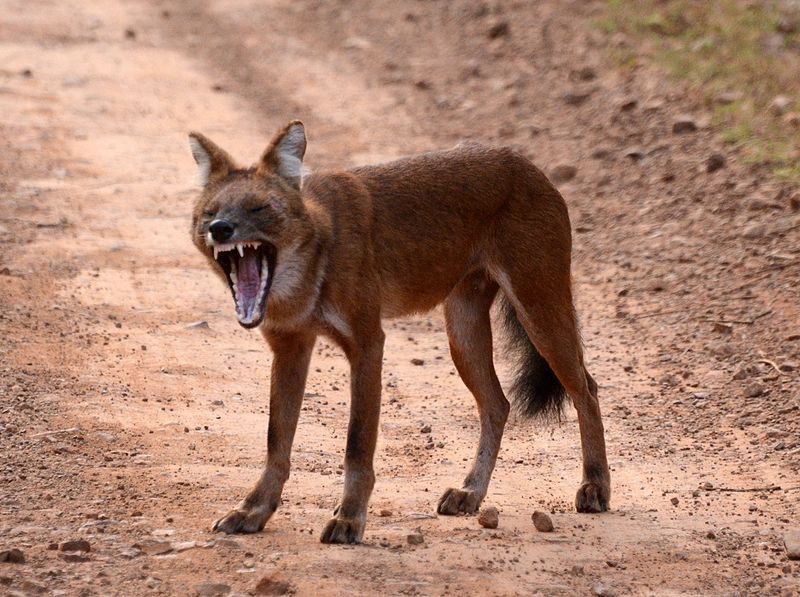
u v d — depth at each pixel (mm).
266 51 27719
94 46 27547
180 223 18047
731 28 25016
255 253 9406
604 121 21391
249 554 8242
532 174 10469
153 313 14664
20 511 9000
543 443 11688
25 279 15328
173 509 9219
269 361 13547
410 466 10867
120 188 19344
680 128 20094
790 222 16188
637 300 15289
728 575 8406
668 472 10734
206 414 11742
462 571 8164
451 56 26344
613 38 25203
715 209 17219
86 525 8727
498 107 23125
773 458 10945
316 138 22078
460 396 12867
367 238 9508
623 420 12047
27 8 30156
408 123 22906
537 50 25625
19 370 12375
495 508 9594
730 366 13180
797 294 14375
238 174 9523
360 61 26797
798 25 25203
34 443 10523
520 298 10305
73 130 22062
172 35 28906
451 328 10594
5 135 21484
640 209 17938
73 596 7445
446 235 10055
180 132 22406
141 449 10648
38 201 18438
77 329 13844
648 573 8391
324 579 7852
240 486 9852
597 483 9953
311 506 9570
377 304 9406
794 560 8711
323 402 12477
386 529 9070
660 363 13531
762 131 19375
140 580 7746
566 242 10461
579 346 10430
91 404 11656
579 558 8617
